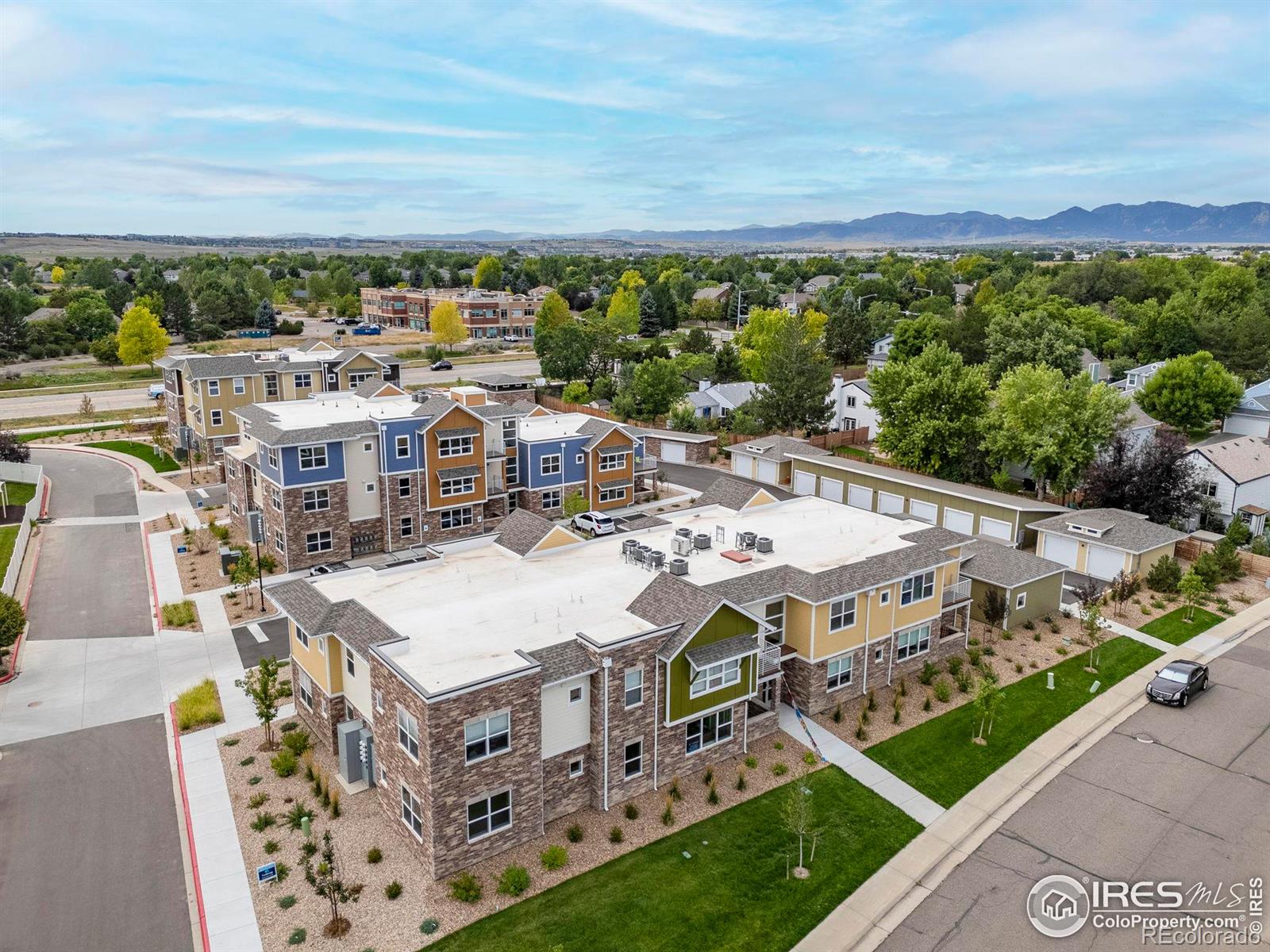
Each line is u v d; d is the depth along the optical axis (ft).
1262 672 119.55
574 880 76.28
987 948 69.46
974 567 136.15
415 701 73.92
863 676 110.32
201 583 145.89
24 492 194.39
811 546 119.85
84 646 122.21
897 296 545.85
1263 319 333.42
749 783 91.81
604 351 325.01
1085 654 125.08
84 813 84.74
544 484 183.83
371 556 160.76
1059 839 83.25
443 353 420.36
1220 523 186.09
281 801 86.89
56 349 393.29
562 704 82.69
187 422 232.73
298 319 556.51
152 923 70.33
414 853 78.79
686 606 91.20
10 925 69.97
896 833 84.07
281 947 67.77
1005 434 193.67
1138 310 394.11
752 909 73.36
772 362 257.34
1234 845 82.38
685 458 247.70
